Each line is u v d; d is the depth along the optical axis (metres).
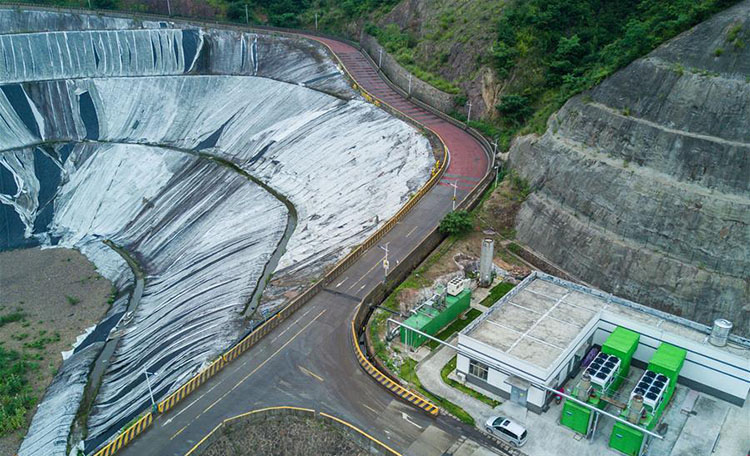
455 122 78.50
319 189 69.38
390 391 38.84
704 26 50.72
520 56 75.75
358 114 79.12
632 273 47.66
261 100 90.12
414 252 52.94
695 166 46.94
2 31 98.88
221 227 68.50
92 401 46.16
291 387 39.22
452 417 37.22
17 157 84.19
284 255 58.16
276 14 116.44
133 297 61.53
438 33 89.25
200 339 47.53
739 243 43.81
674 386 38.75
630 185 49.59
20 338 55.25
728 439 36.03
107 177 82.38
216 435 35.25
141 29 99.00
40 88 91.25
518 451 34.78
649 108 50.91
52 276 66.44
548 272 52.78
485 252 50.22
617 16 75.31
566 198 54.12
